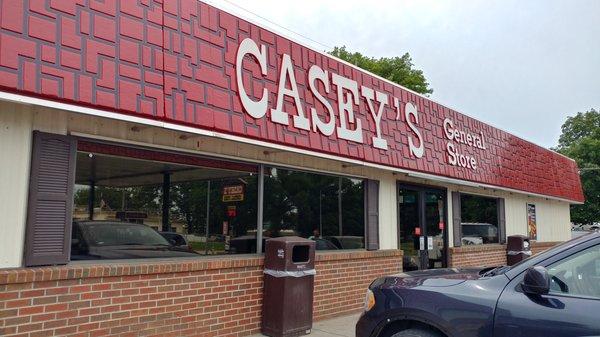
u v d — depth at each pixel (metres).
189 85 6.05
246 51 6.88
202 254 6.86
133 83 5.49
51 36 4.90
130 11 5.59
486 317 4.14
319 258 8.48
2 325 4.86
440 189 12.49
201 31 6.33
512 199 16.19
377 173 10.11
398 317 4.63
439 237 12.38
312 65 8.02
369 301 4.97
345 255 8.99
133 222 6.14
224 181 7.23
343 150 8.33
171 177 6.57
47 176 5.26
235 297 7.03
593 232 4.43
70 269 5.32
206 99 6.21
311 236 8.54
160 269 6.14
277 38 7.45
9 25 4.64
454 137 12.01
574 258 4.15
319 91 8.08
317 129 7.88
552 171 18.22
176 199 6.60
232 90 6.58
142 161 6.27
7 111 5.05
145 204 6.28
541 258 4.31
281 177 8.09
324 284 8.59
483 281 4.42
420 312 4.47
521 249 14.52
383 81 9.77
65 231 5.36
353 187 9.60
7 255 4.98
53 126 5.37
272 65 7.27
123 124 5.99
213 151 6.97
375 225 9.91
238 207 7.38
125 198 6.07
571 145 44.25
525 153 16.12
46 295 5.18
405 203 11.25
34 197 5.14
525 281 4.08
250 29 7.02
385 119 9.60
